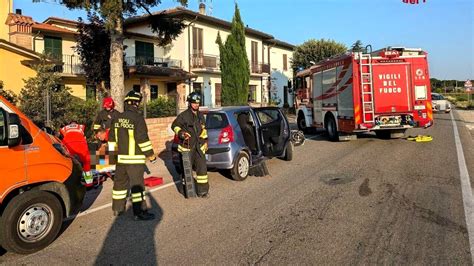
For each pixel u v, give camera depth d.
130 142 5.63
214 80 32.25
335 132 14.14
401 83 12.57
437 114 30.11
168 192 7.24
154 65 28.05
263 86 38.72
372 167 9.02
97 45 18.41
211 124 7.99
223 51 25.67
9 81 17.20
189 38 29.50
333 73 14.02
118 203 5.77
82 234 5.11
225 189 7.34
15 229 4.41
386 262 4.03
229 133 7.82
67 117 10.77
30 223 4.54
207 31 31.31
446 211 5.61
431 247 4.38
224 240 4.75
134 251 4.50
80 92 24.56
